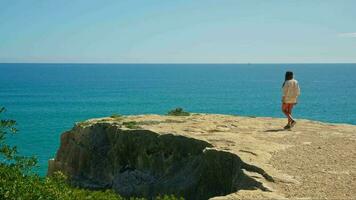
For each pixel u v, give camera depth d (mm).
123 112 109062
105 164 26234
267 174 14844
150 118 28438
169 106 123625
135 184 23250
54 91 183750
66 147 29906
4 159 11805
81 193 13289
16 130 12273
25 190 10836
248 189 14258
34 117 98438
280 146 19297
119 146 25172
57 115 102812
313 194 13008
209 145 19984
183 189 19547
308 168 15742
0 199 10344
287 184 14031
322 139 21047
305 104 124938
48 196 11391
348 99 141625
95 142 27328
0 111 12789
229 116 30219
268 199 12336
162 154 22641
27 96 159125
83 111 111812
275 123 26625
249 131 23500
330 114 100000
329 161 16703
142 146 23750
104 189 25484
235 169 16922
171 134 22484
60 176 13133
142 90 190375
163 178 21859
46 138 66125
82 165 27688
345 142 20266
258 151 18078
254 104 128375
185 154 21453
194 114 31078
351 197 12695
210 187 18328
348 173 15094
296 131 23500
